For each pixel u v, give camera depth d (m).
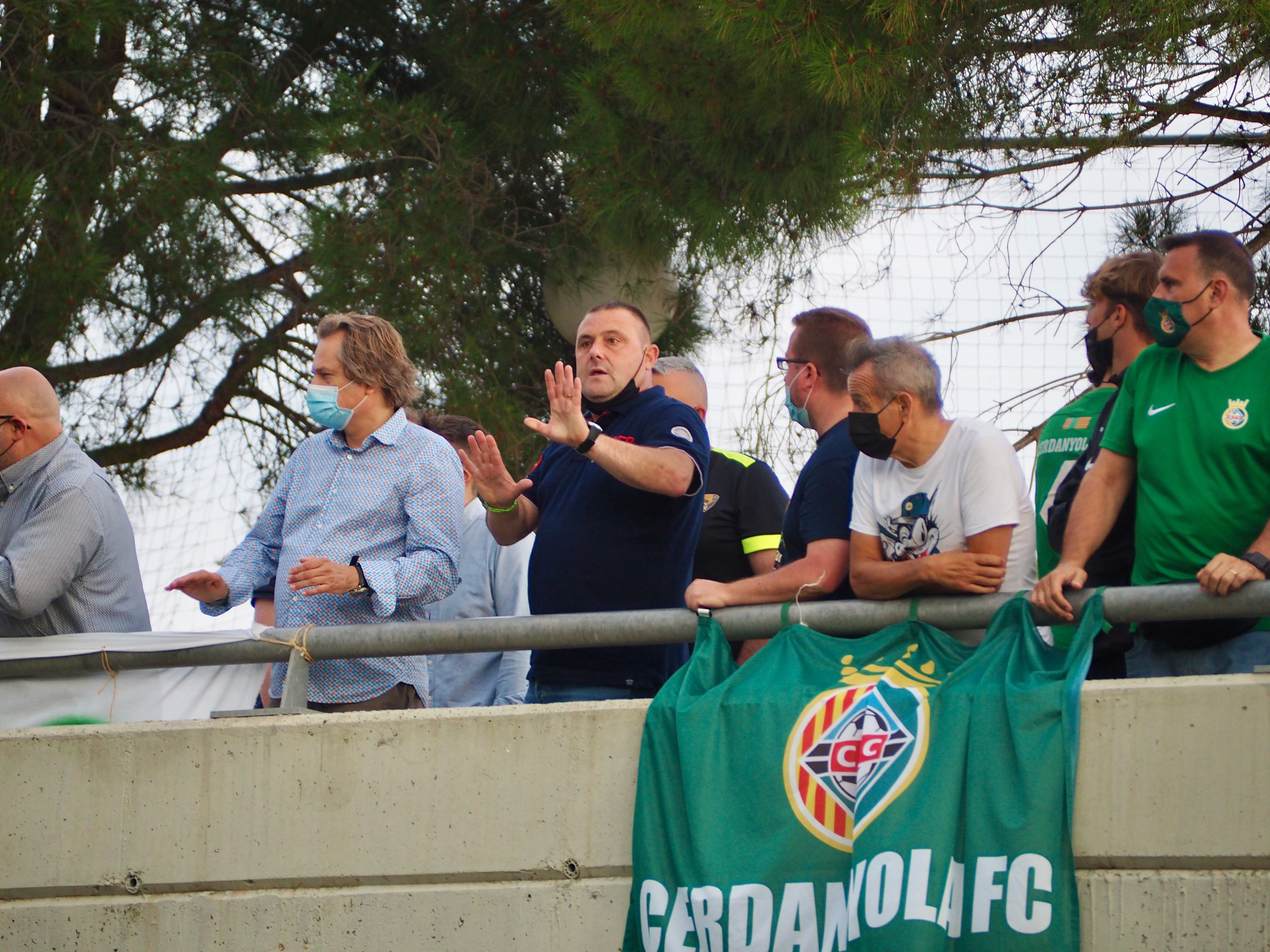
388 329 15.93
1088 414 14.73
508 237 30.25
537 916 13.11
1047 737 11.65
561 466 15.88
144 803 14.19
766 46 22.34
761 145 25.50
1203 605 12.08
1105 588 12.53
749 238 26.72
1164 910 11.52
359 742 13.84
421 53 32.59
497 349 29.89
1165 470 12.99
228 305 31.31
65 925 14.10
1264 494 12.62
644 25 23.75
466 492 18.64
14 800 14.46
